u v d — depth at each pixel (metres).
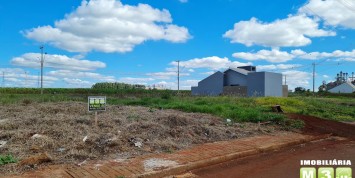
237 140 11.61
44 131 9.82
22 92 54.22
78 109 15.84
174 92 56.91
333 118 22.19
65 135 9.60
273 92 54.16
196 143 10.78
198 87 60.09
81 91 54.75
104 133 10.12
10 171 6.88
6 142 8.92
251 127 14.33
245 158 9.41
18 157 7.74
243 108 20.97
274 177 7.41
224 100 29.75
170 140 10.45
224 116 17.11
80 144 8.84
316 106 31.00
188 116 15.64
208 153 9.26
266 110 21.97
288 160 9.20
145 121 12.47
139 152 9.02
